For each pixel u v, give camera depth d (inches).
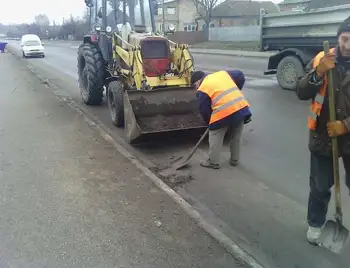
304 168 193.2
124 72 275.9
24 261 120.0
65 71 665.0
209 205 157.2
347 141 113.6
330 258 120.9
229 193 167.8
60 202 158.1
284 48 426.9
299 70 394.0
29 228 138.5
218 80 184.7
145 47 269.0
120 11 326.6
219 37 1619.1
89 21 380.2
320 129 116.3
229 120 182.1
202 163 198.8
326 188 121.6
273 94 387.2
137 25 319.6
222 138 190.5
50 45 1903.3
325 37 364.8
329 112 111.0
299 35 394.3
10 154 216.7
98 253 123.5
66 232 135.6
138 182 177.6
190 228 137.8
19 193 166.7
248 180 180.9
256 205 156.2
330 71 107.7
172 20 2418.8
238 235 134.6
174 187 175.2
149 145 234.8
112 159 208.2
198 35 1658.5
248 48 1137.4
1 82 523.2
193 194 167.8
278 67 419.8
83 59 361.4
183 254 122.7
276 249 126.2
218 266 116.7
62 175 186.2
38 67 750.5
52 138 247.4
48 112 324.2
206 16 1776.6
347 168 120.7
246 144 232.1
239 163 201.9
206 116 190.7
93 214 147.9
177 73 270.5
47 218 145.3
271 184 175.8
